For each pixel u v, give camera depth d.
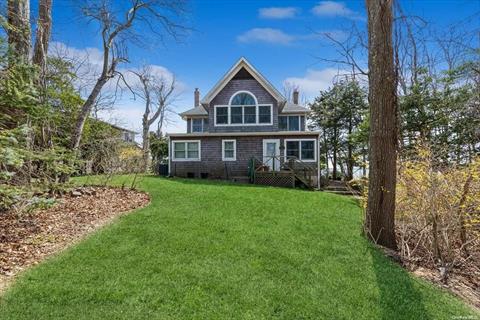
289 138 16.70
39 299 3.08
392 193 5.25
